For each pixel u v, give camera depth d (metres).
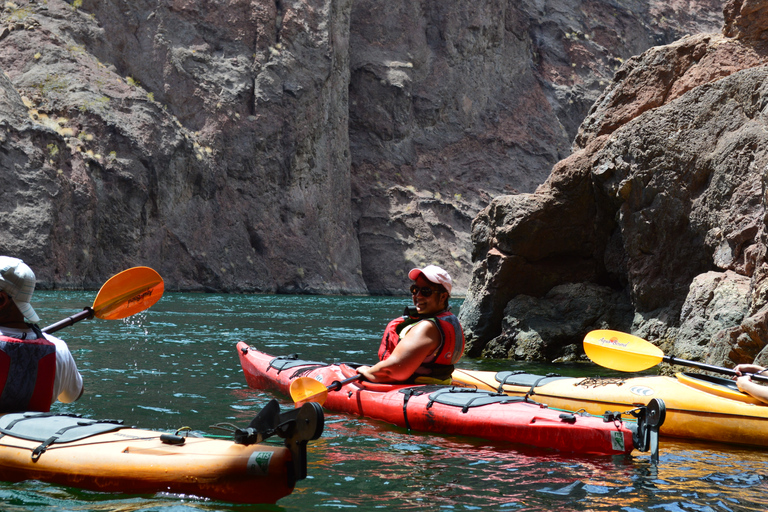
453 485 3.13
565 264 10.41
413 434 4.21
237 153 30.23
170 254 27.44
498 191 40.25
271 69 31.77
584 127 11.48
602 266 10.44
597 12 46.66
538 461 3.58
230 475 2.61
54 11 27.86
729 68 9.82
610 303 10.02
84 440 2.89
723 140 8.80
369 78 37.94
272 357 6.03
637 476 3.36
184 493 2.67
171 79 29.47
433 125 39.88
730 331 6.88
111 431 3.01
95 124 25.70
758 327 6.42
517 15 43.78
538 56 44.50
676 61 10.53
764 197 7.33
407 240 36.72
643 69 10.81
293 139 32.06
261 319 14.32
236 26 31.62
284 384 5.45
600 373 8.03
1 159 22.42
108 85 27.16
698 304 8.02
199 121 29.72
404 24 39.47
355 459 3.59
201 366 7.09
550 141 42.50
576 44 44.97
